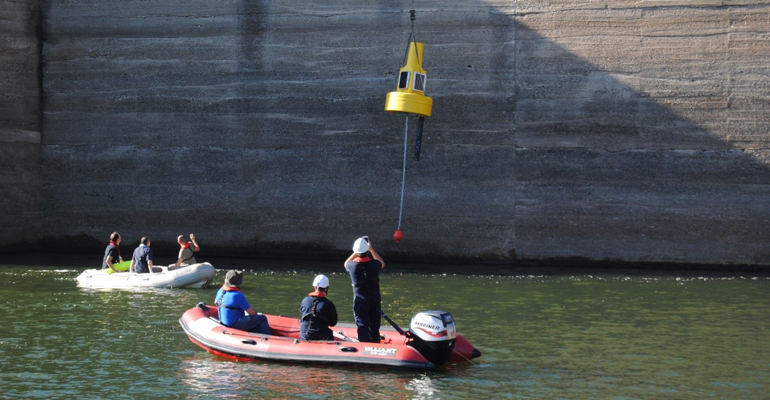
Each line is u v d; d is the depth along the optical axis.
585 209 20.34
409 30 20.89
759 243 19.64
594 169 20.28
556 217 20.47
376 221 21.19
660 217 20.05
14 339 11.16
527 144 20.53
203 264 16.16
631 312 13.95
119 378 9.20
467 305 14.59
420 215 20.98
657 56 19.95
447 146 20.81
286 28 21.44
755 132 19.62
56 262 20.22
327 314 10.01
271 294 15.48
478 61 20.62
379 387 8.84
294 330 10.65
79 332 11.62
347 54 21.19
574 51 20.25
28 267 19.16
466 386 9.01
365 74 21.11
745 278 18.45
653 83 19.98
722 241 19.81
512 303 14.83
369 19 21.05
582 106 20.27
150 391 8.70
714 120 19.78
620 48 20.08
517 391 8.87
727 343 11.45
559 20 20.28
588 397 8.68
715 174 19.83
